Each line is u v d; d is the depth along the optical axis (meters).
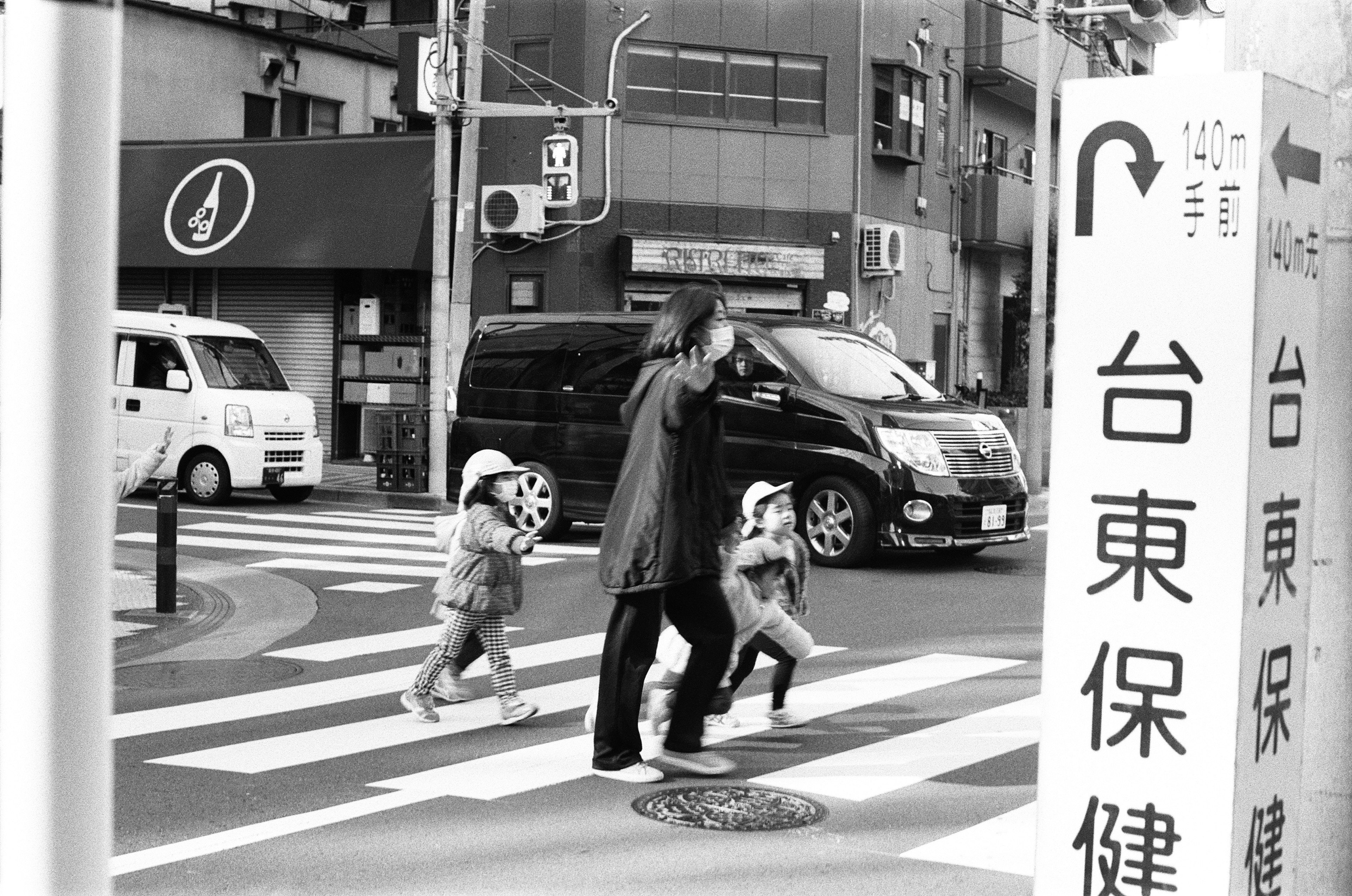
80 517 2.33
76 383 2.33
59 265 2.33
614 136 23.53
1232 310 2.83
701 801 5.99
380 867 5.09
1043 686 3.07
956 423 13.49
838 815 5.81
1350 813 3.25
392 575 12.99
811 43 24.72
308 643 9.91
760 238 24.36
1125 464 2.96
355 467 23.45
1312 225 3.00
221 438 18.34
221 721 7.50
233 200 23.89
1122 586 2.97
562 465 15.04
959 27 28.75
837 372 13.85
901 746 6.99
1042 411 21.89
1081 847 3.04
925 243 27.73
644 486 6.16
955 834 5.55
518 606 7.46
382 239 22.92
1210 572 2.88
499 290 23.56
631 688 6.31
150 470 7.07
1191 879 2.92
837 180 24.92
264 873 5.00
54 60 2.34
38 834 2.30
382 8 32.97
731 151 24.19
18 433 2.33
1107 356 2.96
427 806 5.88
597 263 23.34
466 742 7.05
